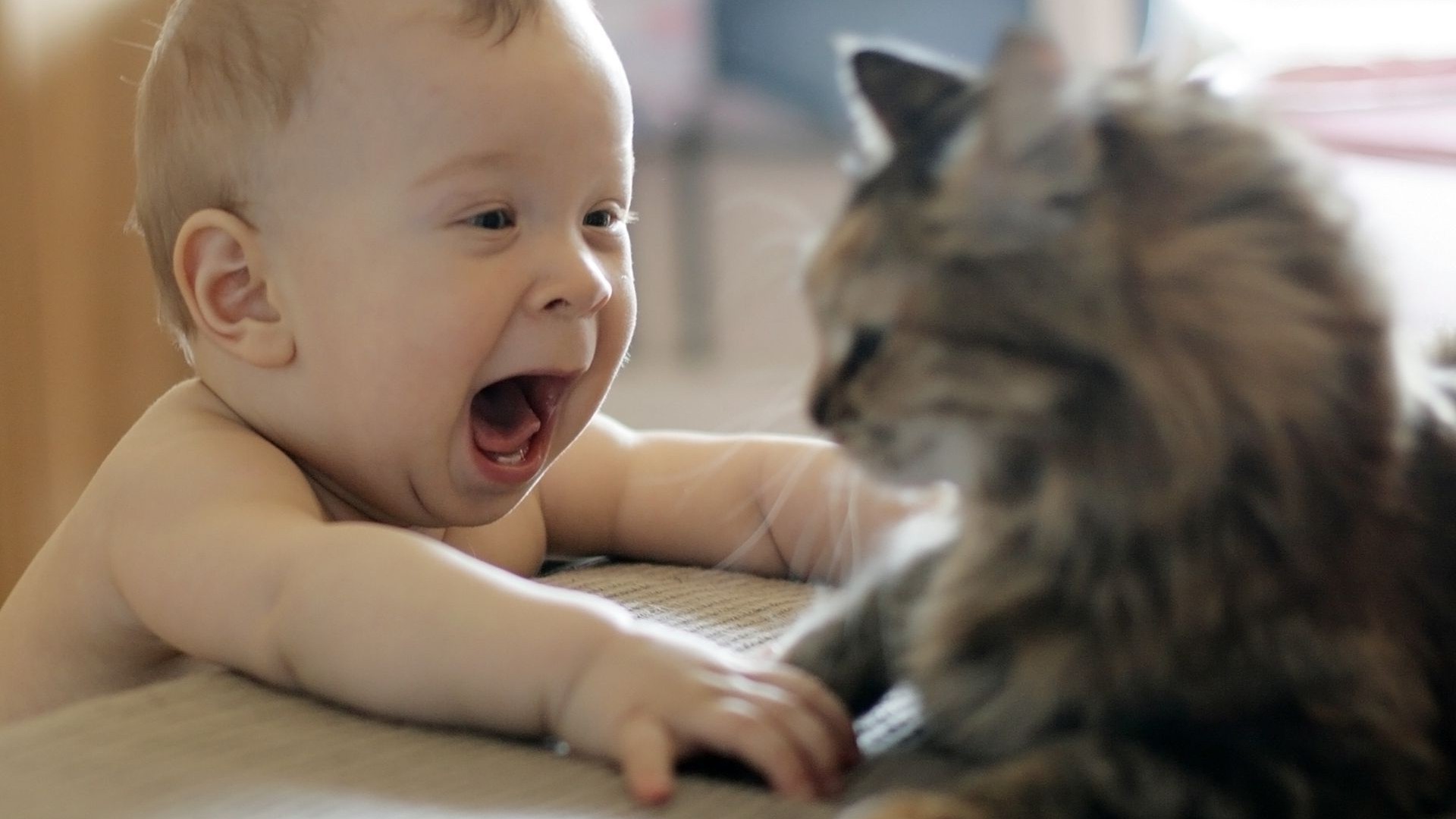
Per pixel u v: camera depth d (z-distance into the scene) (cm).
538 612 64
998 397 51
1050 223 49
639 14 144
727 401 133
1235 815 47
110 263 143
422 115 82
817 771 57
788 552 107
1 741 60
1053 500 51
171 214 90
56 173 139
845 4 133
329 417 87
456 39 83
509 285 85
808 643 66
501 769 59
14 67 135
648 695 60
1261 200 51
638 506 114
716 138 142
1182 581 49
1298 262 50
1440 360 66
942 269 52
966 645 54
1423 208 109
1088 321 49
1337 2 126
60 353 141
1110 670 50
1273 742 49
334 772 57
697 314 144
